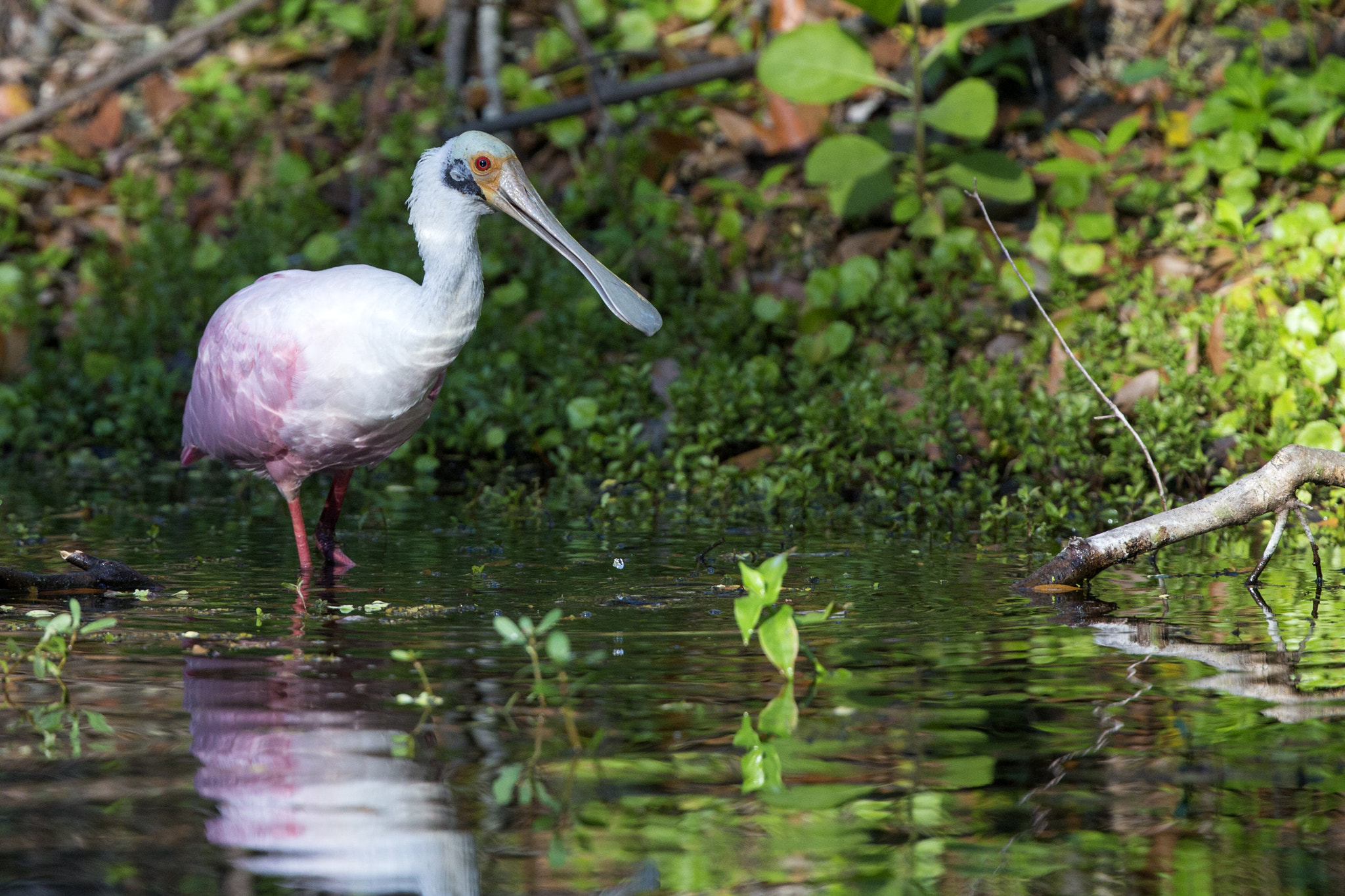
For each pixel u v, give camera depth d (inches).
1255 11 675.4
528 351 591.5
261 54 815.1
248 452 380.8
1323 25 661.9
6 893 168.6
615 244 631.8
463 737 221.5
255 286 382.3
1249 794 197.6
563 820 189.6
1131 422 495.5
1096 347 513.3
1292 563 366.9
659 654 270.7
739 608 253.9
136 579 339.6
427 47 804.0
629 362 591.8
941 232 581.3
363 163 706.2
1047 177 627.8
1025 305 568.7
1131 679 251.9
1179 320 525.0
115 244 730.2
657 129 677.9
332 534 381.4
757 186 671.1
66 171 772.0
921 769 207.2
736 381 529.7
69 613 309.6
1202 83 658.2
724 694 243.3
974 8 583.5
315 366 354.3
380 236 649.0
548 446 550.9
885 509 461.7
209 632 290.4
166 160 777.6
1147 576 349.1
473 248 359.6
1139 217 609.3
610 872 174.6
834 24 582.9
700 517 448.5
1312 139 569.6
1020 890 169.6
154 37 847.1
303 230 682.2
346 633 289.1
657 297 612.4
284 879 172.4
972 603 316.2
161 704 238.7
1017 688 246.2
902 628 291.4
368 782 203.2
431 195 356.8
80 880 172.1
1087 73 680.4
